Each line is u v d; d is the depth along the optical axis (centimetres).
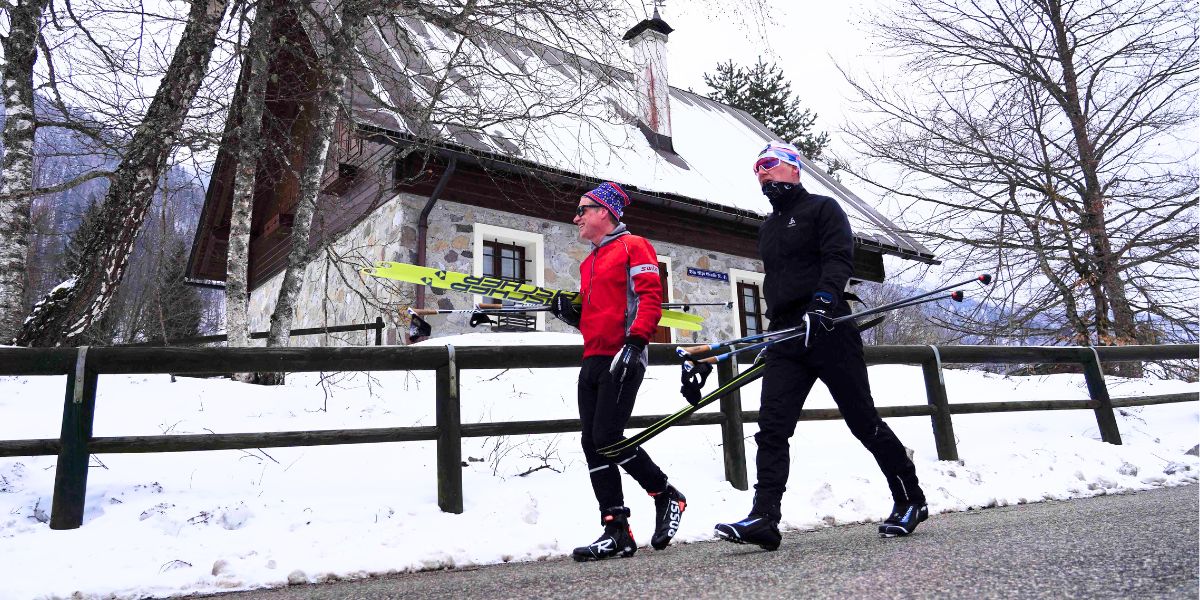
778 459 297
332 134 786
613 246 327
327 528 354
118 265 669
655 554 309
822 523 389
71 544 327
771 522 285
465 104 714
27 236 643
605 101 755
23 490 391
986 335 1465
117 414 511
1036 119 1462
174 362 387
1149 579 183
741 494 450
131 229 666
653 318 307
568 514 393
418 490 422
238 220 733
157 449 369
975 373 962
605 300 321
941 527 330
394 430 401
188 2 649
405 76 703
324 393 621
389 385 684
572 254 1203
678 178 1334
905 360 547
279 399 598
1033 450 562
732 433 473
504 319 1096
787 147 331
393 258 1052
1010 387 845
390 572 305
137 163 657
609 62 731
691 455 516
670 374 757
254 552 318
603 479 314
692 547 329
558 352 452
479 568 312
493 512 391
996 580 193
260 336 855
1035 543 251
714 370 766
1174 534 250
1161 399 656
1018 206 1474
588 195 337
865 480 461
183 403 555
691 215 1358
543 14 680
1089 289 1388
